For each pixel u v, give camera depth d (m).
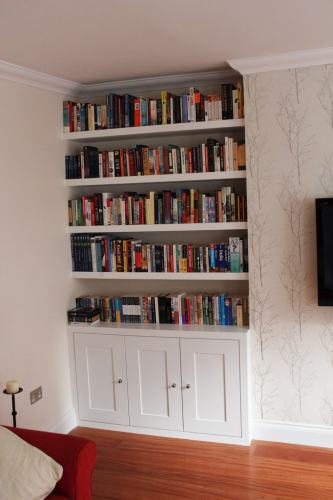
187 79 3.54
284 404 3.40
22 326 3.27
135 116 3.59
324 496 2.84
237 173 3.38
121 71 3.34
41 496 2.08
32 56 2.92
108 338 3.65
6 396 3.11
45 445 2.28
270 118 3.24
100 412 3.75
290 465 3.16
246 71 3.23
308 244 3.24
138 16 2.33
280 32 2.65
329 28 2.60
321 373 3.31
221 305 3.56
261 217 3.32
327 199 3.08
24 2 2.13
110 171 3.68
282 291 3.33
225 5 2.23
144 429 3.65
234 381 3.40
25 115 3.30
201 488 2.96
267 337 3.38
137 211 3.64
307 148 3.19
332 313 3.25
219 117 3.40
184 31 2.57
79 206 3.77
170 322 3.67
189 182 3.79
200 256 3.53
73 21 2.37
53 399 3.58
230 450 3.38
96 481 3.06
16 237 3.22
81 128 3.71
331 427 3.33
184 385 3.51
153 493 2.93
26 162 3.31
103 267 3.75
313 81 3.13
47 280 3.53
